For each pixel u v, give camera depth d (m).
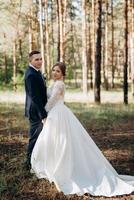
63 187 6.32
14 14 23.95
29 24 28.61
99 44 18.58
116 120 13.55
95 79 18.73
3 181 6.50
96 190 6.26
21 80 32.94
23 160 7.67
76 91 28.73
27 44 37.12
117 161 8.07
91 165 6.71
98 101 18.75
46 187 6.41
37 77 6.94
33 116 7.27
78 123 6.90
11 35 25.77
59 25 23.14
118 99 22.55
